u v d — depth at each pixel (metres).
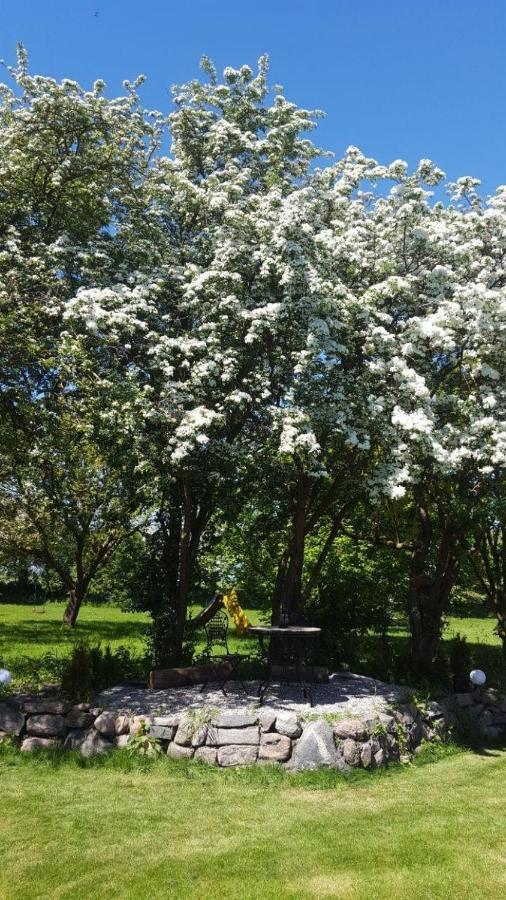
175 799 7.07
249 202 10.76
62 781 7.55
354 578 13.95
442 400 10.95
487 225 11.13
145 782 7.57
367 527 14.37
